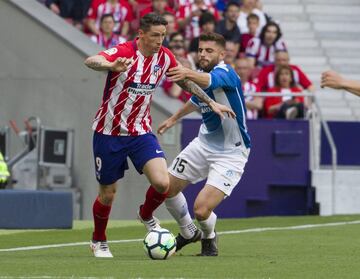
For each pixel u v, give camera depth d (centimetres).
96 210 2461
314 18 5678
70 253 2612
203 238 2522
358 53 5556
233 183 2497
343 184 4175
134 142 2428
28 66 4384
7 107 4428
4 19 4447
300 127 4122
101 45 4559
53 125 4316
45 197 3378
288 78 4253
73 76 4262
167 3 4781
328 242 2933
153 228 2562
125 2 4694
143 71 2384
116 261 2341
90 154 4209
